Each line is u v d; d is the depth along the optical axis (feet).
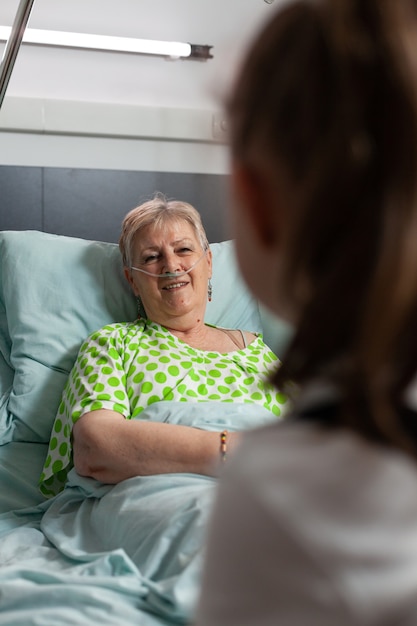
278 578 1.49
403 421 1.53
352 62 1.46
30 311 8.28
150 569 5.40
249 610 1.52
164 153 10.36
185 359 7.61
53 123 9.78
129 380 7.39
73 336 8.21
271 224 1.66
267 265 1.71
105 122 9.99
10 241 8.65
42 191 9.75
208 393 7.45
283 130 1.54
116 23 10.09
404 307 1.41
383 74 1.43
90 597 4.78
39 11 9.72
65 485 7.24
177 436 6.53
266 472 1.54
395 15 1.46
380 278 1.41
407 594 1.46
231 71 1.79
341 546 1.45
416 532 1.47
